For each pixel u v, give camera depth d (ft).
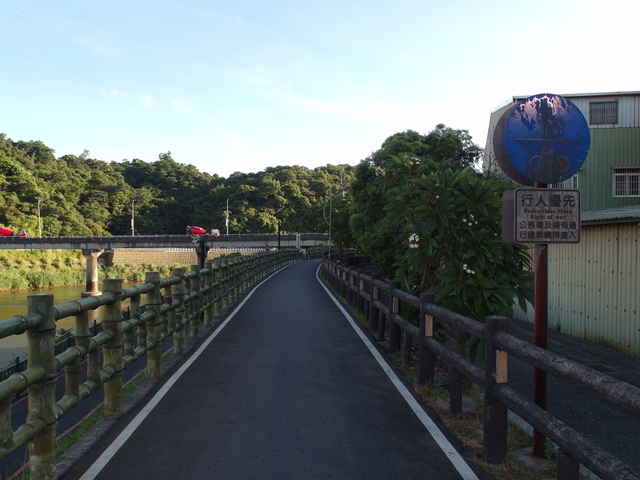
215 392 20.75
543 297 14.52
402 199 22.94
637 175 61.11
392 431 16.47
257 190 391.24
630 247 37.27
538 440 14.33
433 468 13.76
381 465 13.96
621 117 62.39
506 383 13.80
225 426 16.89
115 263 260.83
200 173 529.04
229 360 26.48
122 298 18.56
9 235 225.56
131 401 19.48
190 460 14.25
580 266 43.91
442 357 18.21
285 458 14.39
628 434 19.98
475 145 71.36
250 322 39.42
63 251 248.73
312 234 230.48
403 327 24.36
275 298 57.26
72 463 13.94
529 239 14.46
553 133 15.02
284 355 27.63
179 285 27.61
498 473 13.32
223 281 43.47
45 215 322.55
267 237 221.25
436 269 24.41
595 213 46.29
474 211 21.27
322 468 13.76
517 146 14.93
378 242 59.72
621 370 32.32
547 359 11.02
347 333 34.35
